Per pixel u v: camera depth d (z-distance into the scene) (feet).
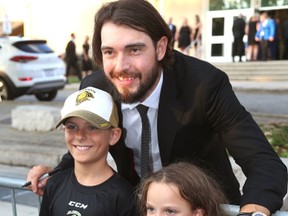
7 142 21.12
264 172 5.44
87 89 6.17
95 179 5.91
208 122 6.18
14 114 24.95
